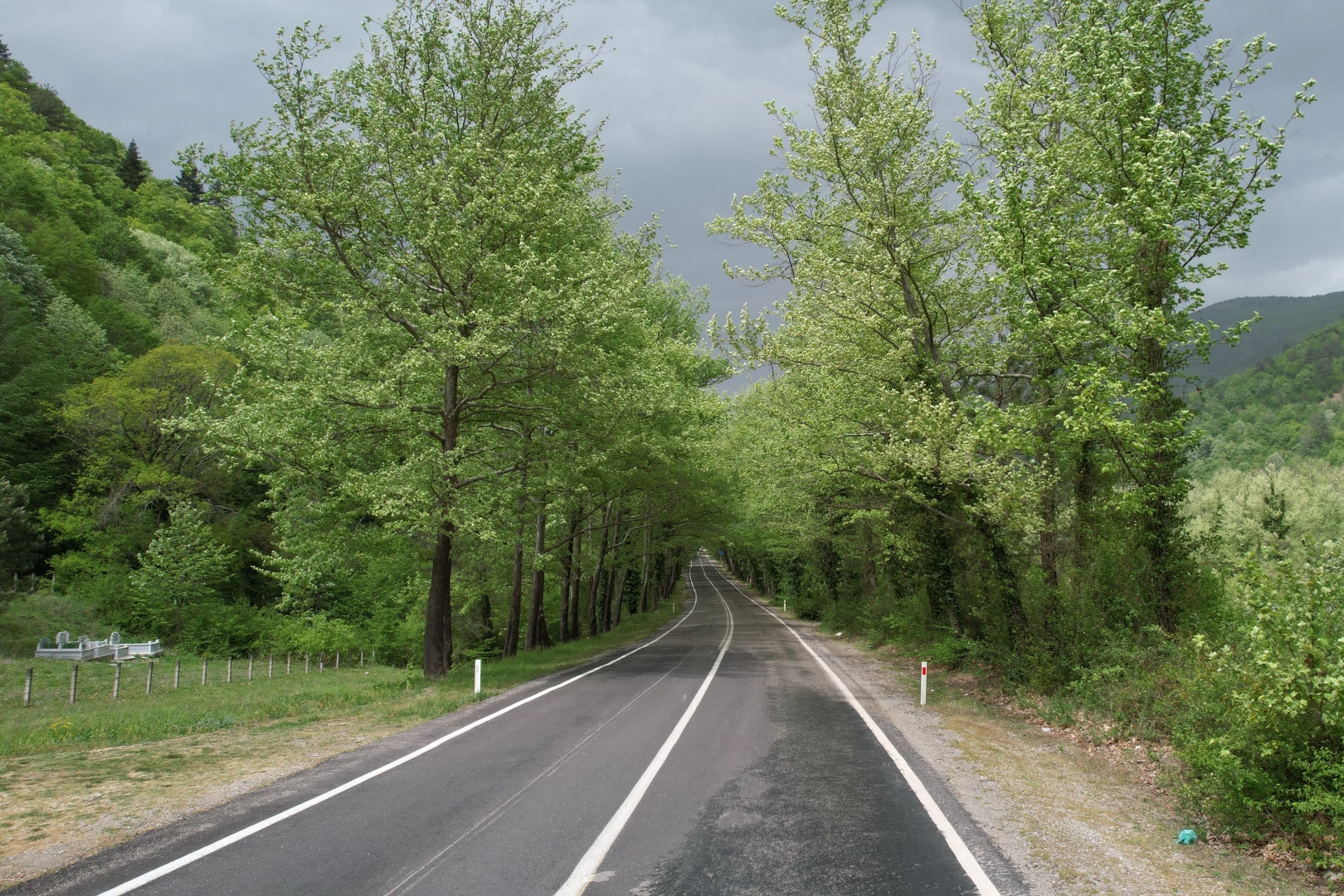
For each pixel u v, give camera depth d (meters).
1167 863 5.83
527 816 6.57
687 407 26.27
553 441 19.95
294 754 9.30
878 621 25.33
